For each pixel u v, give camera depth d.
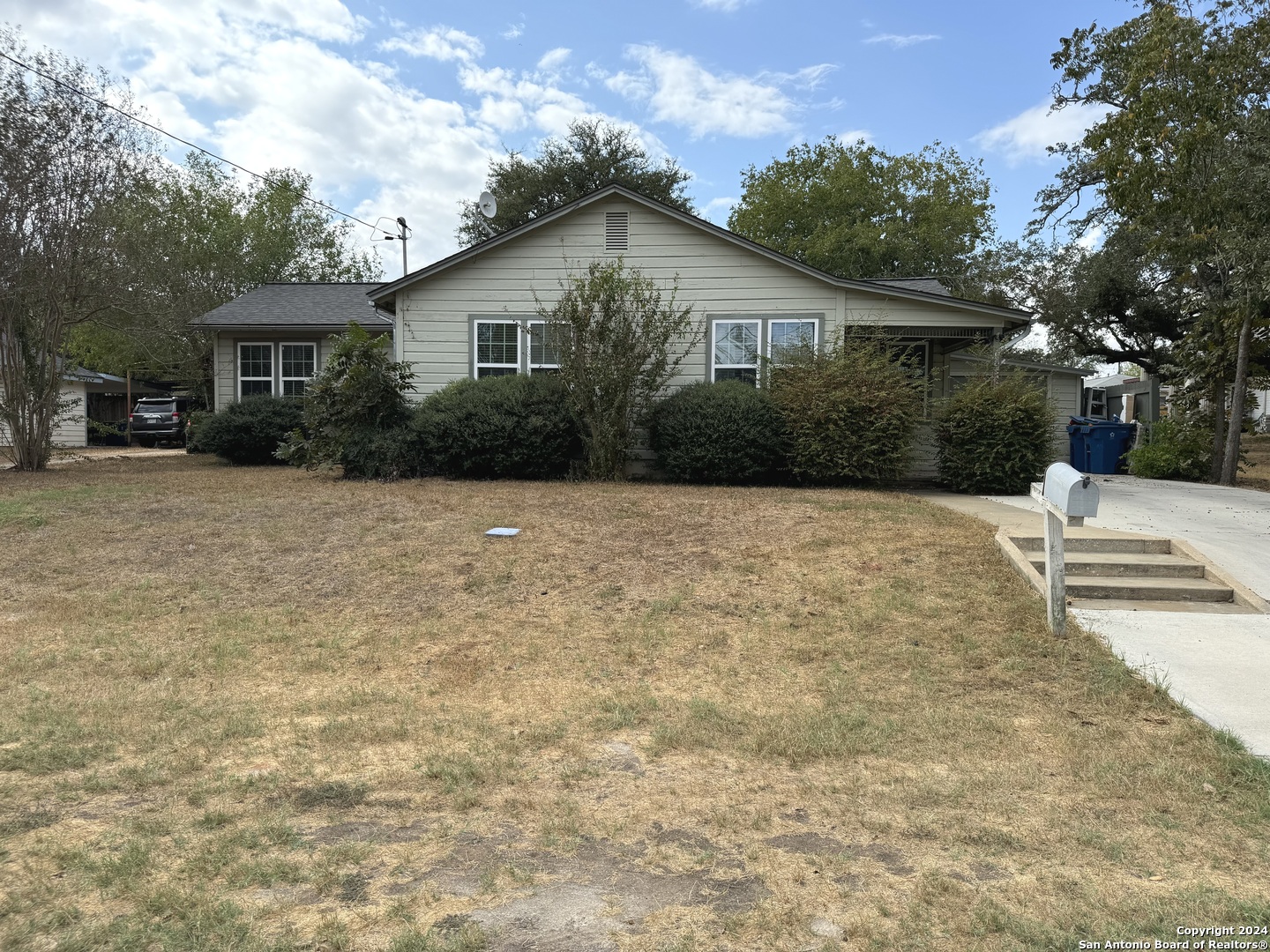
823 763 4.30
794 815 3.71
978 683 5.45
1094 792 3.95
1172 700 5.05
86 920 2.85
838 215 41.12
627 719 4.90
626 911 2.95
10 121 14.30
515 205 39.06
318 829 3.55
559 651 6.12
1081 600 7.06
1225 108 11.80
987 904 2.97
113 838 3.44
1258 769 4.10
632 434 13.51
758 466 12.73
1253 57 11.67
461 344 14.88
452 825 3.61
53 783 4.01
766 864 3.28
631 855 3.35
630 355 13.01
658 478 13.84
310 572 7.95
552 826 3.59
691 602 7.02
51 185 14.89
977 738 4.61
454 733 4.70
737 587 7.32
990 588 7.10
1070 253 28.12
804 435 12.54
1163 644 6.00
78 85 15.20
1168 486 14.82
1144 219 12.08
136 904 2.95
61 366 16.47
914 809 3.77
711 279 14.44
